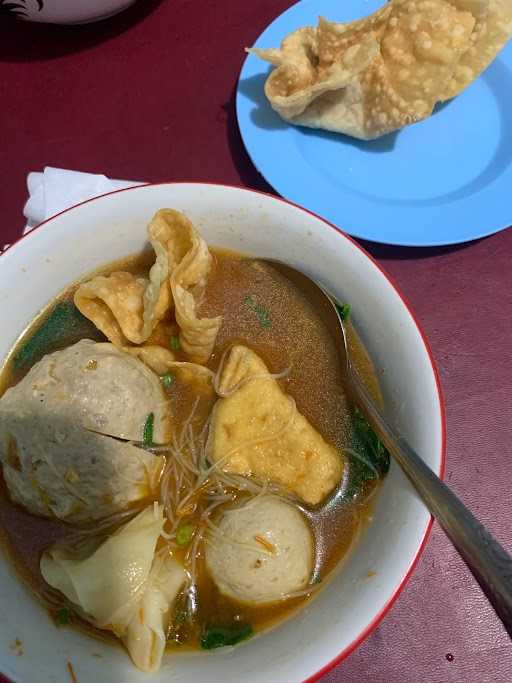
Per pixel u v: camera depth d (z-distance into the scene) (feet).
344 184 0.91
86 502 0.59
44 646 0.51
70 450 0.57
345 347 0.62
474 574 0.43
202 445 0.64
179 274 0.63
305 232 0.61
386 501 0.55
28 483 0.58
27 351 0.65
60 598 0.57
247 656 0.51
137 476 0.60
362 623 0.47
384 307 0.57
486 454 0.75
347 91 0.89
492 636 0.65
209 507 0.61
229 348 0.68
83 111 0.94
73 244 0.63
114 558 0.56
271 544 0.56
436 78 0.86
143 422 0.61
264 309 0.68
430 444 0.51
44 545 0.60
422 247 0.87
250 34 1.01
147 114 0.94
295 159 0.90
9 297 0.61
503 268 0.87
